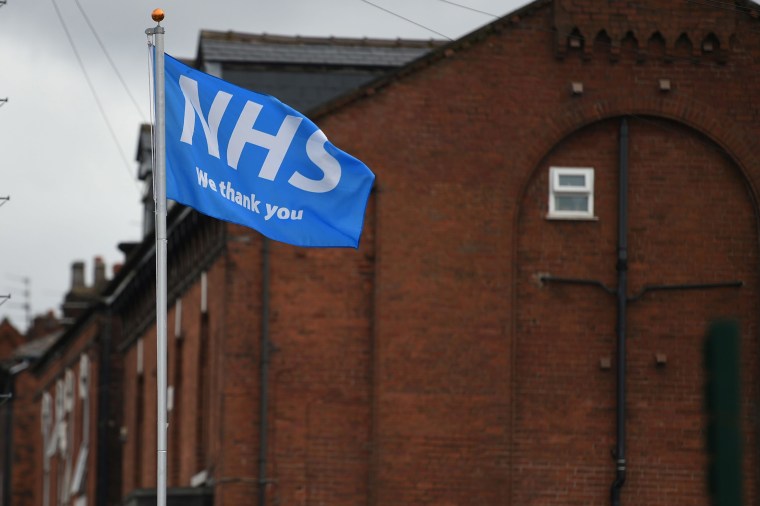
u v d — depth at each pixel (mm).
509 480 64375
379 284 64875
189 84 45312
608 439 64938
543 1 65625
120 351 105375
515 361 64938
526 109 65438
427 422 64500
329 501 64375
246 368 64812
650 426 65062
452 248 65062
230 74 74875
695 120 65500
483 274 65062
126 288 97062
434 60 65438
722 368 22094
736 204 65875
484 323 64938
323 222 46062
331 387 64812
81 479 112562
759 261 65625
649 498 64750
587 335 65250
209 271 71125
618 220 65562
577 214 65500
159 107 43594
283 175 45906
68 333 121000
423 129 65188
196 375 74250
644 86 65500
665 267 65625
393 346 64688
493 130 65375
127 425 100062
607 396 65125
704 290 65625
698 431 65000
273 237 45750
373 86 65188
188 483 76875
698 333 65500
